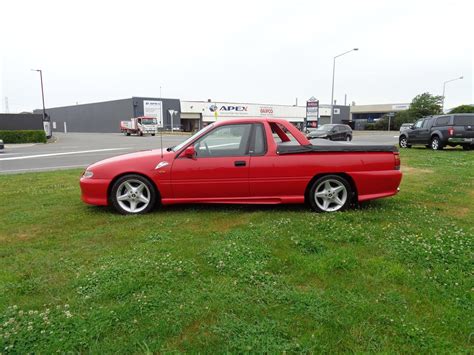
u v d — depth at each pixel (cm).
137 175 521
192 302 273
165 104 5975
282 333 237
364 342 229
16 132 2839
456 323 248
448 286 298
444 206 571
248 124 525
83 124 7319
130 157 534
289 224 456
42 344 226
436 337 233
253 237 409
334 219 475
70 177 892
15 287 300
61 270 331
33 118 3362
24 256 364
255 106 6775
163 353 220
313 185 520
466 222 481
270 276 315
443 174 915
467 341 231
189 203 548
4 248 388
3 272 328
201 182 517
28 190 712
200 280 310
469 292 287
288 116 7200
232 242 391
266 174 515
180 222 477
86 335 235
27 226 466
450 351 221
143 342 229
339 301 274
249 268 329
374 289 294
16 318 253
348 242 396
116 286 295
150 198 524
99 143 2716
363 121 8019
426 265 336
